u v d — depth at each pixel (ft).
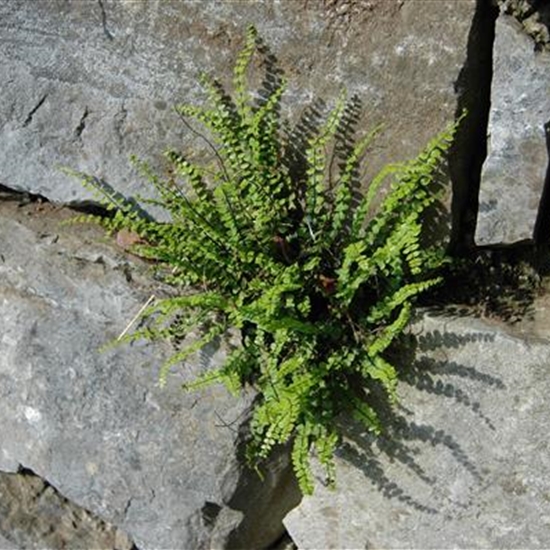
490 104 3.72
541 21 3.63
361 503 3.96
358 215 3.77
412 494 3.89
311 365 3.81
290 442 3.96
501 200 3.71
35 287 4.09
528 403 3.73
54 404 4.11
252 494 4.01
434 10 3.67
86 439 4.10
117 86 3.96
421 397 3.83
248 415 3.92
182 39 3.88
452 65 3.68
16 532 4.26
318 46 3.77
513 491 3.79
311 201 3.80
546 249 3.76
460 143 3.74
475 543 3.86
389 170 3.70
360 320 3.80
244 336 3.90
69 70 4.00
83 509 4.25
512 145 3.67
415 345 3.81
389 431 3.88
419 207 3.73
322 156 3.78
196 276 3.88
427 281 3.72
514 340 3.72
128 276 4.01
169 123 3.93
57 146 4.04
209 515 4.05
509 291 3.78
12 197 4.17
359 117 3.78
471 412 3.79
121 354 4.02
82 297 4.04
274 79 3.83
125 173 4.00
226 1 3.82
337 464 3.96
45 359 4.09
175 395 3.98
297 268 3.78
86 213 4.10
